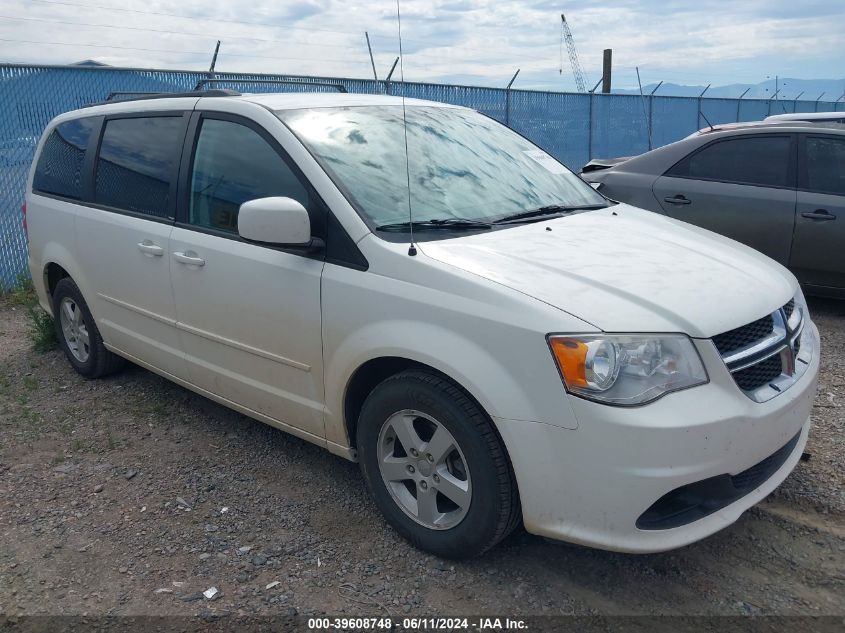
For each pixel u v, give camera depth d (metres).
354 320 3.10
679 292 2.81
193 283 3.83
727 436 2.61
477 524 2.86
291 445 4.18
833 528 3.25
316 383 3.36
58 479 3.86
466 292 2.81
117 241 4.37
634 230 3.56
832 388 4.75
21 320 6.97
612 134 14.55
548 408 2.61
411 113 4.02
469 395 2.83
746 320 2.80
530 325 2.64
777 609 2.78
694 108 16.83
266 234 3.16
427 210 3.37
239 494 3.67
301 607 2.84
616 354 2.56
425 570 3.04
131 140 4.46
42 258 5.23
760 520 3.32
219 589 2.95
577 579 2.97
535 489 2.68
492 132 4.30
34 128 7.68
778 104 20.02
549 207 3.76
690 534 2.66
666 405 2.55
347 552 3.17
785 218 6.27
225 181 3.75
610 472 2.55
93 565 3.13
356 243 3.13
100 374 5.15
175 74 8.33
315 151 3.42
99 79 7.93
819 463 3.77
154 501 3.62
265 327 3.51
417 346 2.87
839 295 6.26
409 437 3.05
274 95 3.93
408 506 3.16
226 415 4.59
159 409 4.65
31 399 4.95
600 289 2.78
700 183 6.71
